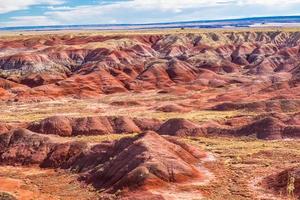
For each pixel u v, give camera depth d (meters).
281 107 109.12
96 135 92.56
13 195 53.22
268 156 72.06
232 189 55.28
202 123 94.56
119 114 114.19
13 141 80.81
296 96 125.00
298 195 52.12
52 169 72.75
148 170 56.53
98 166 65.31
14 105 134.75
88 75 161.75
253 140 86.44
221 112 112.00
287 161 68.44
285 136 86.31
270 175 59.03
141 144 62.47
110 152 68.94
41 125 93.56
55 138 81.44
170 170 57.72
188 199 51.53
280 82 137.38
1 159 77.50
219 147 79.06
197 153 70.56
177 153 65.62
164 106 120.50
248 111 109.81
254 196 52.91
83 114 115.69
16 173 71.56
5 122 97.19
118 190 54.84
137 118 99.00
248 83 151.00
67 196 57.47
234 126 94.00
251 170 63.66
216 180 58.72
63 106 131.38
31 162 75.69
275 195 53.28
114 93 154.75
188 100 133.00
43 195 58.28
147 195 52.31
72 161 72.25
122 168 59.59
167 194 53.06
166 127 94.19
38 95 145.12
